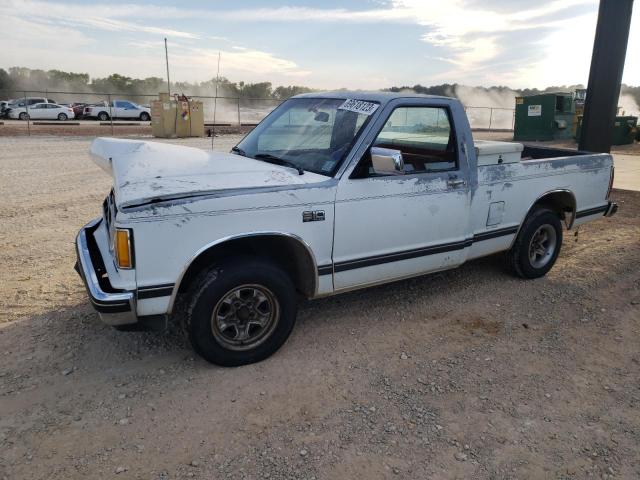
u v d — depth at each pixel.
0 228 6.84
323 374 3.52
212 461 2.68
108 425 2.93
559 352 3.92
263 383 3.39
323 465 2.67
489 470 2.67
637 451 2.85
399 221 4.02
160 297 3.16
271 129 4.48
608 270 5.73
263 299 3.55
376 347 3.91
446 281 5.30
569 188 5.40
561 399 3.31
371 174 3.84
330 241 3.71
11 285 4.88
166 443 2.80
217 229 3.25
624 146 20.55
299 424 2.99
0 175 11.14
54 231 6.75
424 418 3.08
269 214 3.39
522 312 4.60
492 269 5.69
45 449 2.72
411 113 4.08
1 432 2.84
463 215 4.44
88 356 3.66
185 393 3.26
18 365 3.51
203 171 3.51
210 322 3.36
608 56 9.32
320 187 3.58
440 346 3.96
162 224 3.09
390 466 2.68
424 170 4.18
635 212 8.65
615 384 3.51
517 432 2.98
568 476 2.65
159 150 3.86
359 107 4.01
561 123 21.94
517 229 5.03
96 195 9.23
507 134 28.97
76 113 37.50
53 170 12.09
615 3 9.09
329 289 3.84
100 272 3.35
